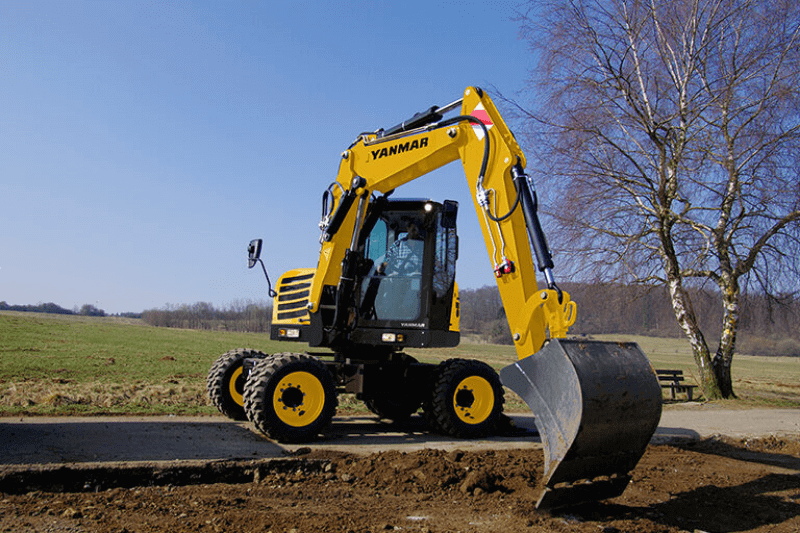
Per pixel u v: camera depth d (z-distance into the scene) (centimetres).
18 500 432
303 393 654
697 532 433
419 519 429
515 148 636
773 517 481
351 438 706
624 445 445
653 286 1608
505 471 563
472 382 750
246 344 3462
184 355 2280
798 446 882
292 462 556
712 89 1488
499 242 617
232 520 404
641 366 464
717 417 1132
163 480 504
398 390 806
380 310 763
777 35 1431
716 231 1480
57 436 586
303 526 399
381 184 752
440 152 694
